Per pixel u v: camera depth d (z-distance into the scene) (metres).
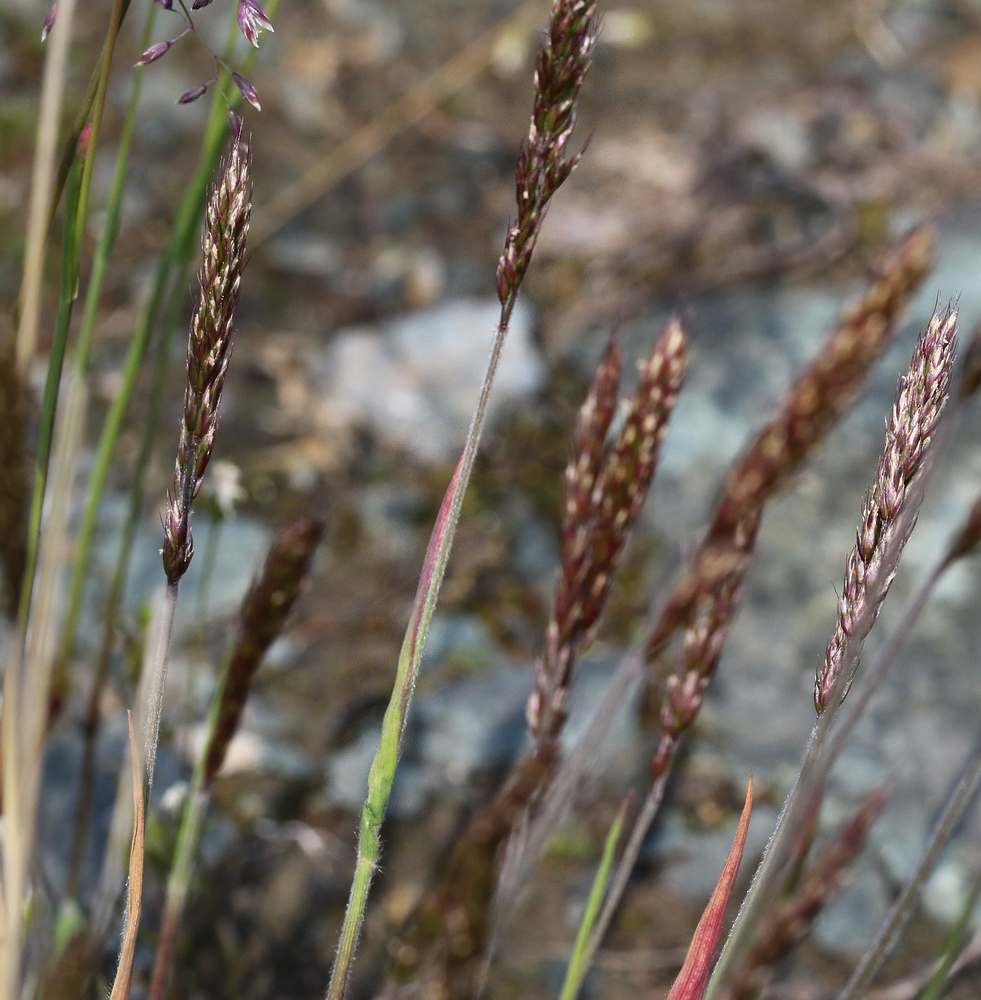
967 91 1.27
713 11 1.40
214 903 0.54
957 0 1.42
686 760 0.70
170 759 0.65
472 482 0.89
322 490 0.88
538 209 0.35
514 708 0.73
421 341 0.97
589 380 0.96
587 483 0.38
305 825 0.64
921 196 1.11
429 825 0.65
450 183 1.16
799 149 1.17
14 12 1.29
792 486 0.37
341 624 0.78
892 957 0.60
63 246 0.37
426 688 0.74
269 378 0.95
